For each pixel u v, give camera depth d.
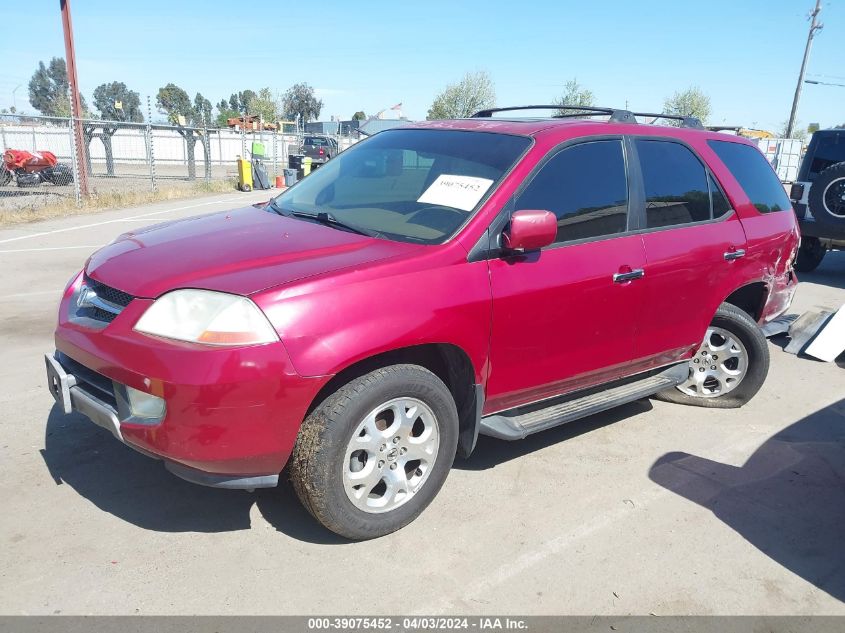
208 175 25.06
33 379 4.86
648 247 4.00
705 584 2.99
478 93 43.81
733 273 4.58
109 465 3.71
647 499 3.66
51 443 3.92
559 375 3.74
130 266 3.11
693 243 4.26
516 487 3.71
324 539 3.16
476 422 3.42
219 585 2.81
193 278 2.85
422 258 3.10
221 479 2.79
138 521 3.22
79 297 3.25
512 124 4.00
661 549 3.22
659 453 4.22
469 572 2.98
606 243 3.80
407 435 3.14
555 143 3.68
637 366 4.26
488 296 3.24
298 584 2.84
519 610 2.76
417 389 3.07
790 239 5.10
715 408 5.01
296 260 3.00
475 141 3.86
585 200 3.76
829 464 4.19
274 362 2.67
